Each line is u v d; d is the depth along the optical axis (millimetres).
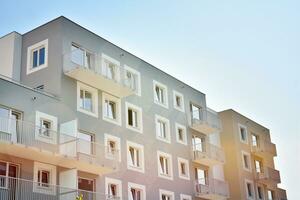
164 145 39062
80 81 32906
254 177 50656
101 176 32250
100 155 31344
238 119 51438
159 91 41094
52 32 33062
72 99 31891
